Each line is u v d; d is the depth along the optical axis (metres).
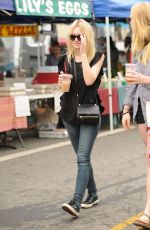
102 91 14.82
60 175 9.48
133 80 5.85
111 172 9.59
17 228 6.55
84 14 13.71
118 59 18.39
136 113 6.19
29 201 7.81
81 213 7.09
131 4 14.47
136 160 10.70
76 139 6.93
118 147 12.34
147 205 6.09
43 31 18.61
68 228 6.50
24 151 12.06
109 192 8.18
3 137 13.16
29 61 22.53
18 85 12.40
